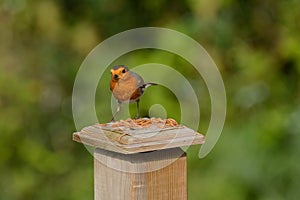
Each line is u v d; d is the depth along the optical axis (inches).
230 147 354.0
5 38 374.3
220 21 369.1
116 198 122.3
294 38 371.9
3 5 370.6
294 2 373.1
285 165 351.9
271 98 378.3
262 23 377.7
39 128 387.9
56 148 390.9
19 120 381.4
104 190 124.6
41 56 378.9
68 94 386.9
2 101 376.8
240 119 371.9
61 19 372.2
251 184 348.5
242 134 358.9
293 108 376.5
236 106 374.6
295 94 381.7
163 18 379.6
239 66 374.6
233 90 373.7
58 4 371.9
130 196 119.5
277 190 349.4
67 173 387.5
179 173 122.6
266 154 354.0
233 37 372.5
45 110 388.8
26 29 373.7
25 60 377.7
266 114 370.6
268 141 358.3
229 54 373.1
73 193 378.3
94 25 378.0
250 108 375.6
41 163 384.8
